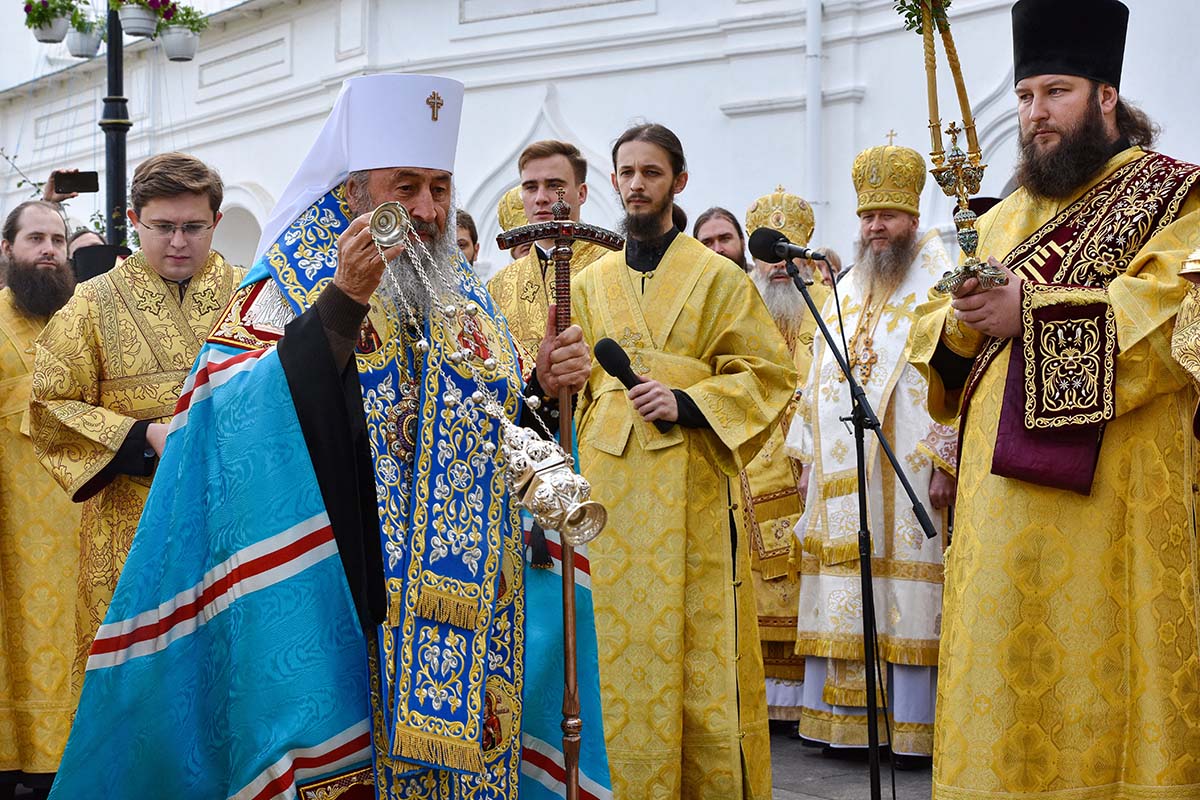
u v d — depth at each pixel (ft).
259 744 9.84
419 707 10.14
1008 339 13.20
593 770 11.64
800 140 35.99
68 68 57.93
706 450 15.98
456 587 10.48
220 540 10.15
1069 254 13.23
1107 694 12.70
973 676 12.86
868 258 21.48
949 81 32.99
